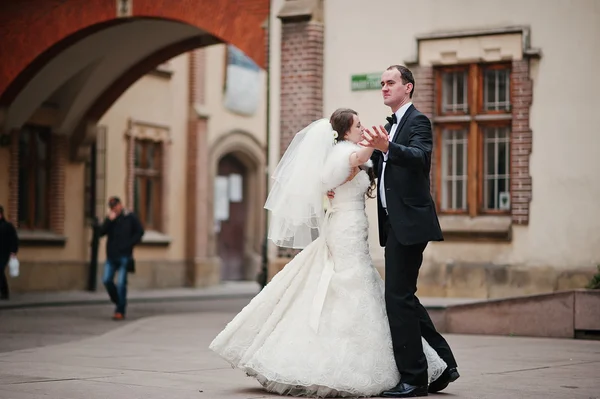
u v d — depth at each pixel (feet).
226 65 96.63
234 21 59.93
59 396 22.80
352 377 22.75
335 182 23.65
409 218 22.94
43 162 77.87
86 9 65.21
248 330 23.63
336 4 55.67
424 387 23.02
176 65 90.53
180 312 62.23
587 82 49.29
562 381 26.48
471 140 52.54
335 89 55.57
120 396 22.82
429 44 53.11
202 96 93.30
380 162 23.99
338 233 23.66
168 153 89.61
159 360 31.76
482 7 51.85
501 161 52.11
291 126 56.39
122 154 84.33
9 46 68.23
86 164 80.59
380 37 54.39
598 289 41.39
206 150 92.99
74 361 31.35
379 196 23.97
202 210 92.58
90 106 77.77
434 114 53.42
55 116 77.61
